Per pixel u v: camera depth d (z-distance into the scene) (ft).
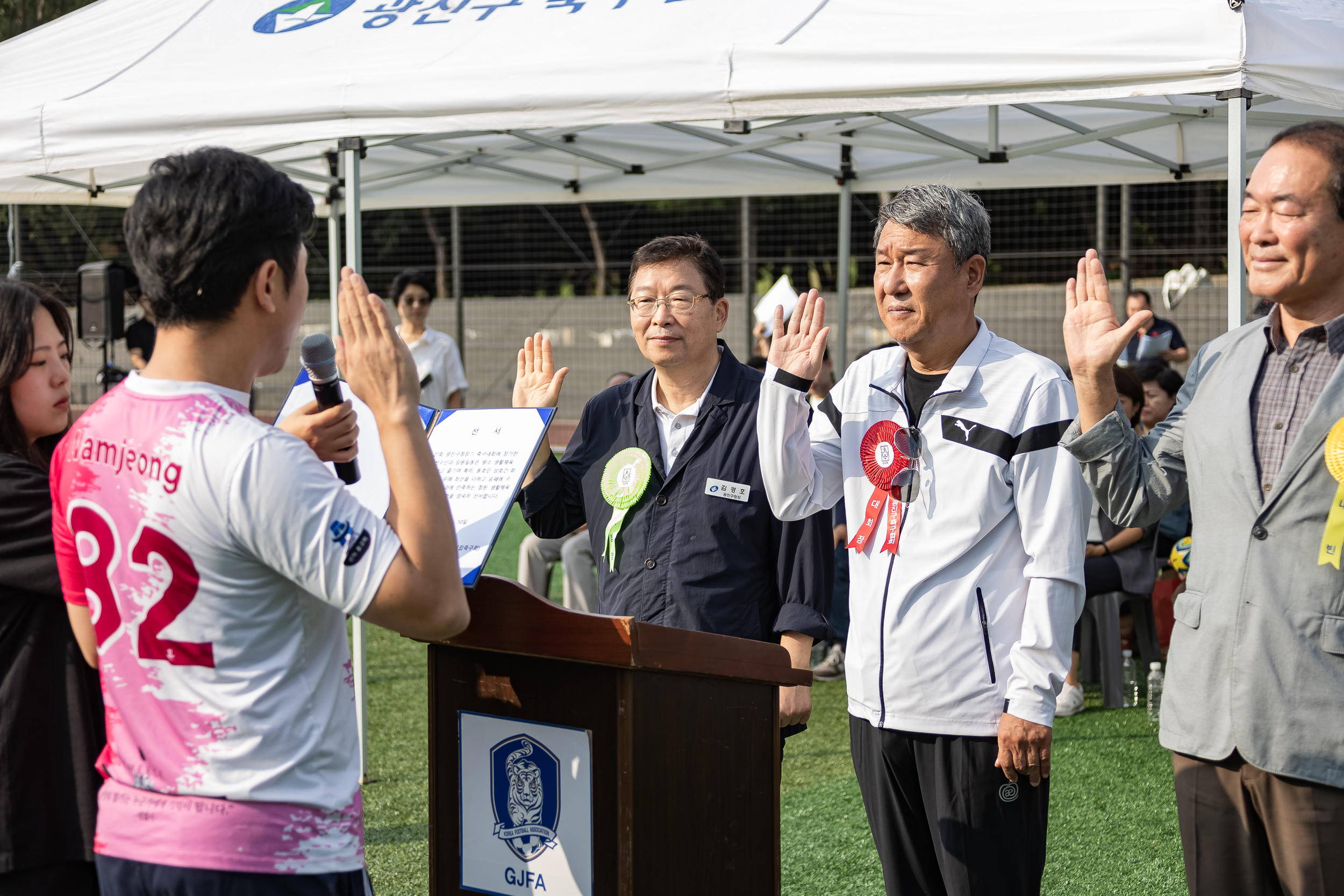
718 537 8.16
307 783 4.61
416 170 22.44
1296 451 5.68
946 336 7.39
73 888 6.23
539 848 5.69
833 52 10.94
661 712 5.47
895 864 7.74
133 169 22.34
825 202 64.23
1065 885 10.96
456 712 5.98
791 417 7.32
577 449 9.01
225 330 4.66
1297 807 5.80
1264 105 18.21
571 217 71.31
